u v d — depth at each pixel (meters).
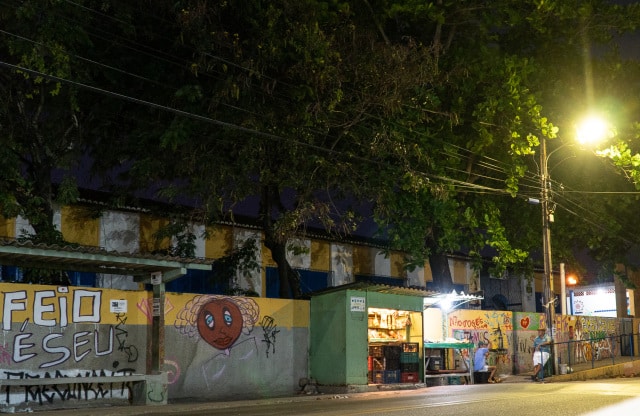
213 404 15.84
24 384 14.17
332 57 19.52
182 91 18.23
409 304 21.78
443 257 29.00
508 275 39.00
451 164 24.33
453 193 24.09
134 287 24.08
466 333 26.58
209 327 18.52
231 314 19.02
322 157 20.88
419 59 20.55
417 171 22.72
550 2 24.33
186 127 19.17
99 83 20.44
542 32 25.89
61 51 17.08
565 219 29.75
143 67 20.44
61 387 15.25
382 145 21.17
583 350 32.84
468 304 32.03
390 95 20.30
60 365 15.48
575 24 27.19
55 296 15.62
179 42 18.77
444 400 14.73
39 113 19.44
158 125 20.39
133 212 23.95
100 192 23.92
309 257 29.42
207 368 18.33
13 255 13.98
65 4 17.34
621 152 25.48
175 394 17.61
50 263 15.15
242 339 19.16
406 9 23.69
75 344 15.77
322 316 20.55
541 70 26.67
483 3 24.91
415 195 23.56
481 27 25.05
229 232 26.67
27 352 15.04
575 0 24.95
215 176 20.47
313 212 21.11
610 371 28.91
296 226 21.00
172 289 24.98
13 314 14.96
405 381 21.20
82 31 17.58
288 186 20.64
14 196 18.52
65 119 20.06
